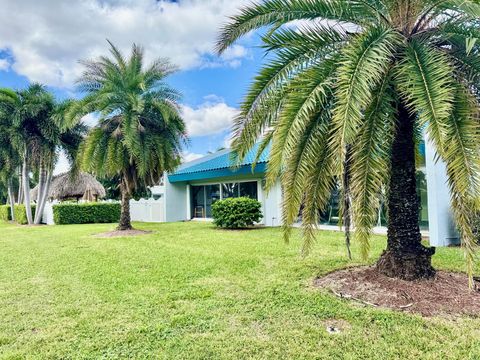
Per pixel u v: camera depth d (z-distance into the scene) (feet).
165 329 14.79
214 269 25.09
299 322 15.20
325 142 18.06
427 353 12.32
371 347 12.83
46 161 73.00
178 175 72.69
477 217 16.65
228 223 52.85
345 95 13.96
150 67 51.57
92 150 48.91
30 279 23.65
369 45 15.28
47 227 65.98
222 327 14.89
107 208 77.66
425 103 13.91
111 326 15.26
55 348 13.39
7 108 68.64
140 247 36.60
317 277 22.09
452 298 16.85
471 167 13.44
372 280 19.40
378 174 16.01
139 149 48.32
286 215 18.57
